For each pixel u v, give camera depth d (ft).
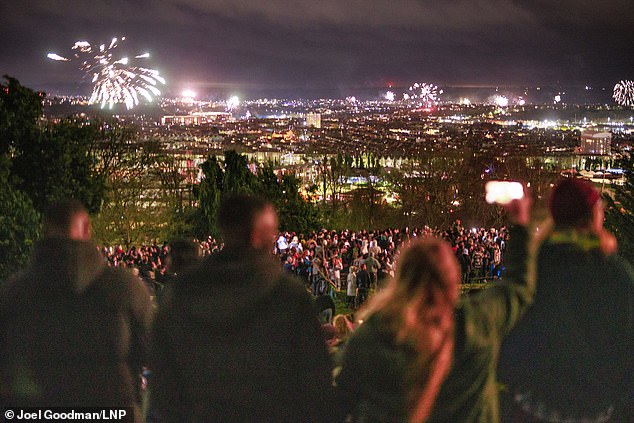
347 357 12.04
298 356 13.16
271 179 170.91
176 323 13.03
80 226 15.62
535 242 14.15
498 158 230.27
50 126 118.32
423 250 12.10
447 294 11.88
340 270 90.02
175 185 214.28
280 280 13.35
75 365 14.82
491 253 93.04
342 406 12.48
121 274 15.65
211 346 12.80
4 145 104.58
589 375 14.69
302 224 165.89
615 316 14.65
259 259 13.42
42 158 105.50
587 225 15.24
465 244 93.09
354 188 309.42
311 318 13.41
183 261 21.09
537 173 220.64
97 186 117.60
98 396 14.88
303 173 400.47
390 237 102.47
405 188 220.23
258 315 12.91
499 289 13.25
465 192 215.51
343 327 18.94
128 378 15.40
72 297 14.85
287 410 13.07
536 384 14.99
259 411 12.87
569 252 15.03
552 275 14.99
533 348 14.93
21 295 14.88
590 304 14.71
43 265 15.01
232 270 13.12
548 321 14.88
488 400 12.60
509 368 15.31
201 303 12.91
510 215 14.25
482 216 209.36
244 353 12.78
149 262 80.12
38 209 104.88
